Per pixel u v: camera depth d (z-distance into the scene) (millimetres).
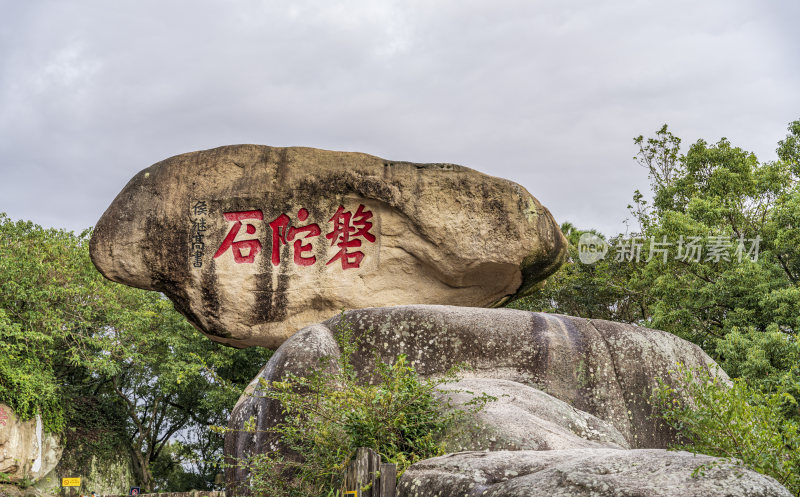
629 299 18891
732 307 13938
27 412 16406
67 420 18953
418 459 4551
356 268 8805
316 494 4535
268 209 8961
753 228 14828
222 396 19375
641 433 5953
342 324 5715
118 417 21047
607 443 5043
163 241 8992
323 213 8906
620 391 6059
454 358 6109
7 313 16938
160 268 8969
